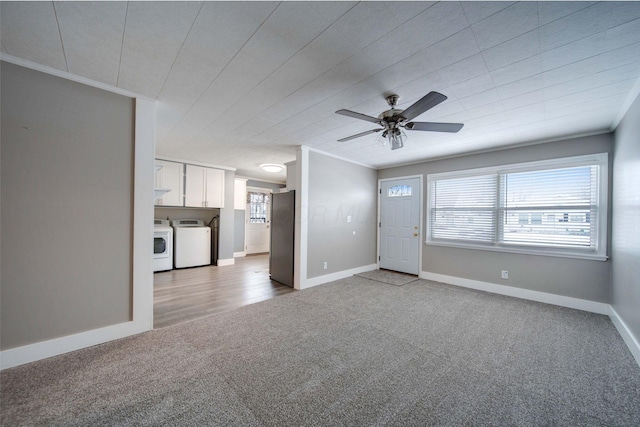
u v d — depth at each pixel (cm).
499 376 189
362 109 268
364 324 276
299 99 247
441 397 166
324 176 448
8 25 153
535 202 366
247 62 190
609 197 308
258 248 801
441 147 396
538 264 359
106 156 228
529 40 161
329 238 459
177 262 560
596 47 165
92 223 222
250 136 361
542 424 145
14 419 142
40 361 198
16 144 192
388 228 546
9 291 190
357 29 155
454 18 144
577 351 224
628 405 160
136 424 141
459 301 352
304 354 215
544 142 356
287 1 134
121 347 221
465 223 435
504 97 235
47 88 202
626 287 246
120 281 236
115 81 219
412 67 193
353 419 147
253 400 161
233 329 262
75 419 143
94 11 142
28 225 196
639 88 210
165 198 508
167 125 318
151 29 157
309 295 377
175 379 180
